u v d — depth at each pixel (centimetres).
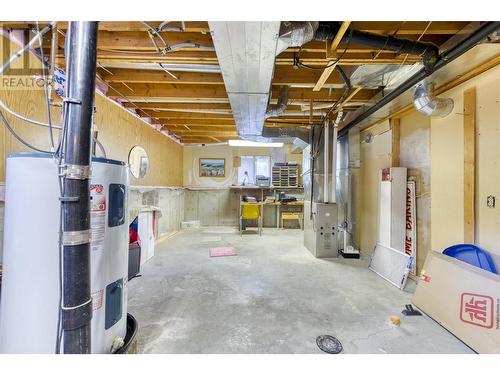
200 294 250
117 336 145
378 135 356
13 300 118
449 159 233
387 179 305
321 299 240
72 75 97
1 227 165
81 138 97
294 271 320
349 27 172
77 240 97
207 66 250
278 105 295
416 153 287
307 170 449
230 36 153
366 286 272
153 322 197
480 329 164
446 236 236
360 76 245
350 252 387
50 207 116
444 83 220
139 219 338
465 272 187
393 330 188
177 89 316
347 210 433
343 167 448
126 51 214
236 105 273
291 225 663
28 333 117
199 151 678
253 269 327
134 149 383
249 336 179
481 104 201
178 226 621
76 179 97
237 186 654
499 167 186
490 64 183
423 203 275
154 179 468
